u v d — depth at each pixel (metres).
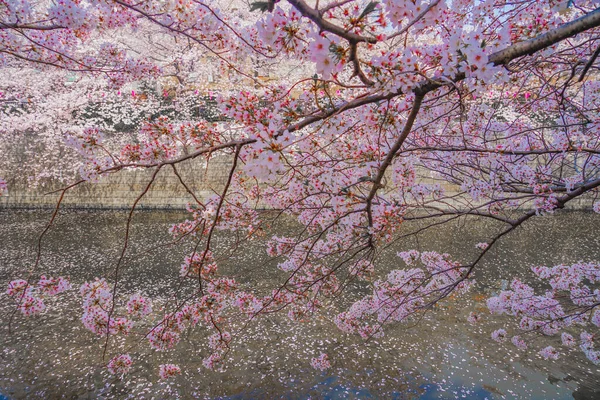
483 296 7.67
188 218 12.98
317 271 3.80
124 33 13.41
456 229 11.88
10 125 13.38
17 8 2.43
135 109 14.64
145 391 5.05
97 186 14.03
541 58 2.97
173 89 16.11
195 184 14.06
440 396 5.00
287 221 6.67
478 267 9.10
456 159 3.74
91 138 2.23
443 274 4.26
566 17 3.35
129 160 2.37
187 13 2.33
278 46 1.65
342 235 3.21
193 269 3.37
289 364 5.57
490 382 5.27
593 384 5.23
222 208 3.17
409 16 1.50
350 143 3.13
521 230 12.01
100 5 2.61
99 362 5.59
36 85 14.04
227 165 14.20
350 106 1.92
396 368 5.53
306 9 1.37
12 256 9.61
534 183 3.23
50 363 5.55
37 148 14.50
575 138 3.34
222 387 5.13
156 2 2.50
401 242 10.73
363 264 3.79
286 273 8.32
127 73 4.01
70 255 9.77
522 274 8.75
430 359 5.72
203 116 15.12
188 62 14.02
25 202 13.87
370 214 2.62
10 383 5.16
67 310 7.00
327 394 5.02
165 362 5.61
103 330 3.07
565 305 6.17
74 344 6.00
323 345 6.02
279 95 2.12
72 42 3.32
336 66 1.53
